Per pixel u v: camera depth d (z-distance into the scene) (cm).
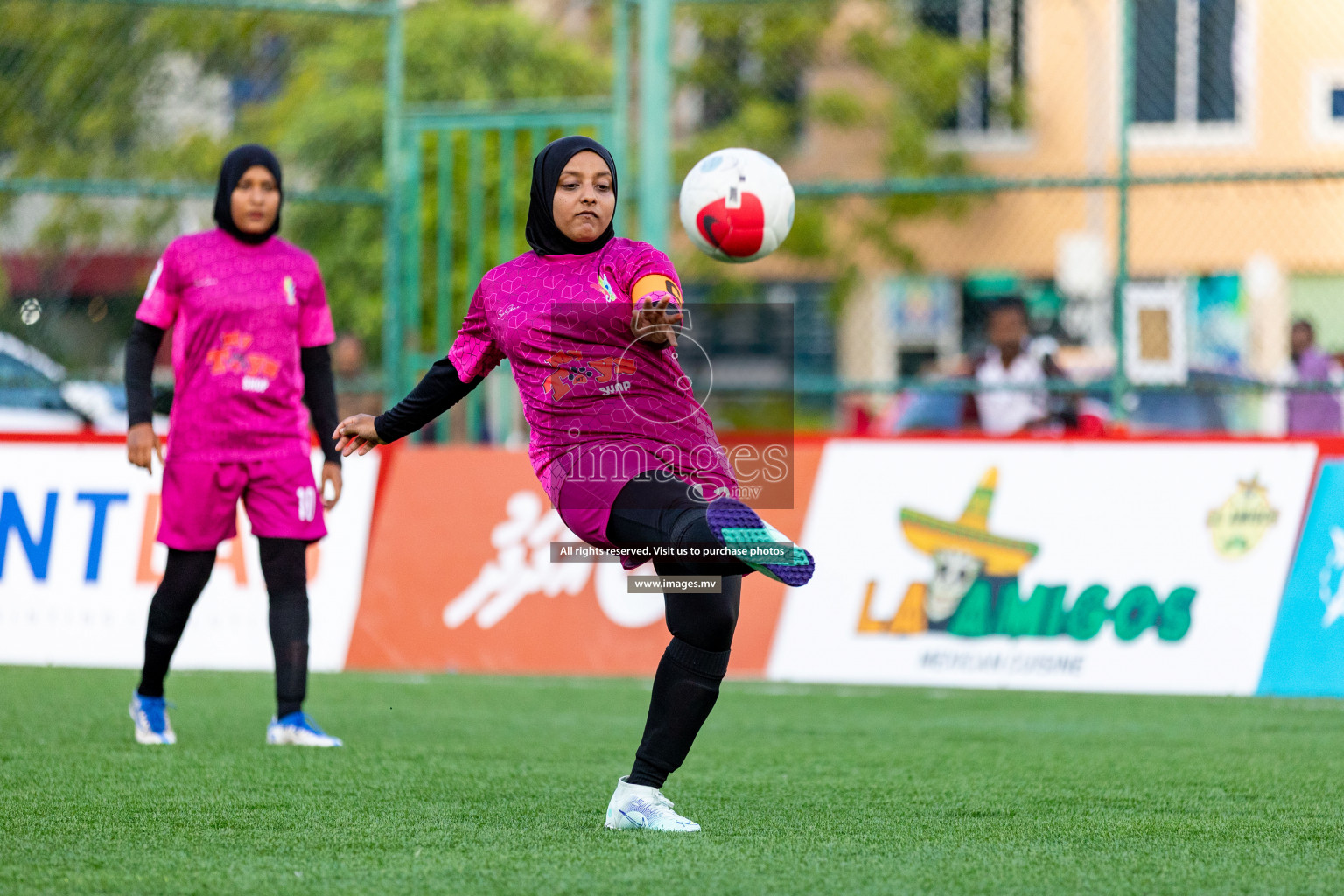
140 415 1745
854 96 5838
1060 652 2361
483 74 4428
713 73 5634
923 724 2055
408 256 3098
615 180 1220
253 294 1744
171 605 1745
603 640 2505
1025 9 5844
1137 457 2389
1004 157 5941
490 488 2591
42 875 1059
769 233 1441
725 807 1378
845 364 6197
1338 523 2309
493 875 1058
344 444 1338
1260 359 5497
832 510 2477
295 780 1489
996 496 2423
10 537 2567
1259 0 5441
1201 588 2336
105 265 3750
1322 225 5434
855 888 1027
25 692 2216
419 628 2552
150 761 1598
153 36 3741
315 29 4181
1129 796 1457
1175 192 5578
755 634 2475
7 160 3619
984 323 6084
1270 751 1803
